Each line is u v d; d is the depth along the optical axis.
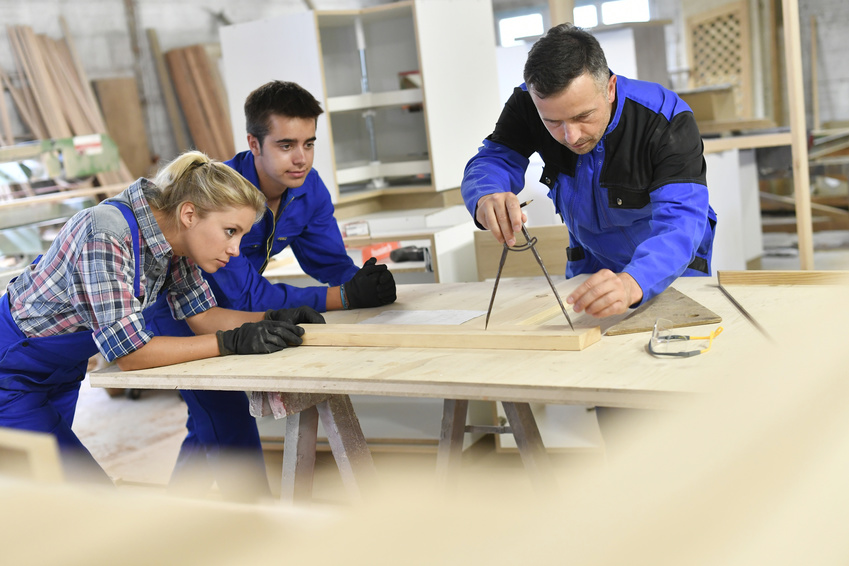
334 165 3.76
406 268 3.40
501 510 0.22
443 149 3.79
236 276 2.11
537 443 2.05
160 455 3.54
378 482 1.85
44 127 7.07
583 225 2.08
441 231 3.28
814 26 8.92
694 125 1.81
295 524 0.22
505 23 10.84
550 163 2.04
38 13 7.18
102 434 3.93
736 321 1.53
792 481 0.19
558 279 2.30
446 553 0.20
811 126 9.10
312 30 3.71
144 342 1.68
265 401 1.67
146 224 1.70
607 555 0.19
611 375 1.26
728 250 4.90
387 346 1.66
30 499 0.24
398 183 4.12
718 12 9.36
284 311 1.91
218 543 0.21
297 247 2.58
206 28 8.27
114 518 0.23
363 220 3.68
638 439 0.23
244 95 3.99
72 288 1.68
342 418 1.78
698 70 9.78
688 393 1.12
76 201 5.60
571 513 0.21
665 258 1.58
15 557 0.21
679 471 0.21
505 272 2.93
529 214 3.97
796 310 1.53
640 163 1.84
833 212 7.32
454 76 3.81
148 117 7.89
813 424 0.20
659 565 0.18
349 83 4.05
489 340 1.55
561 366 1.36
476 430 2.12
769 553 0.18
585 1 10.55
